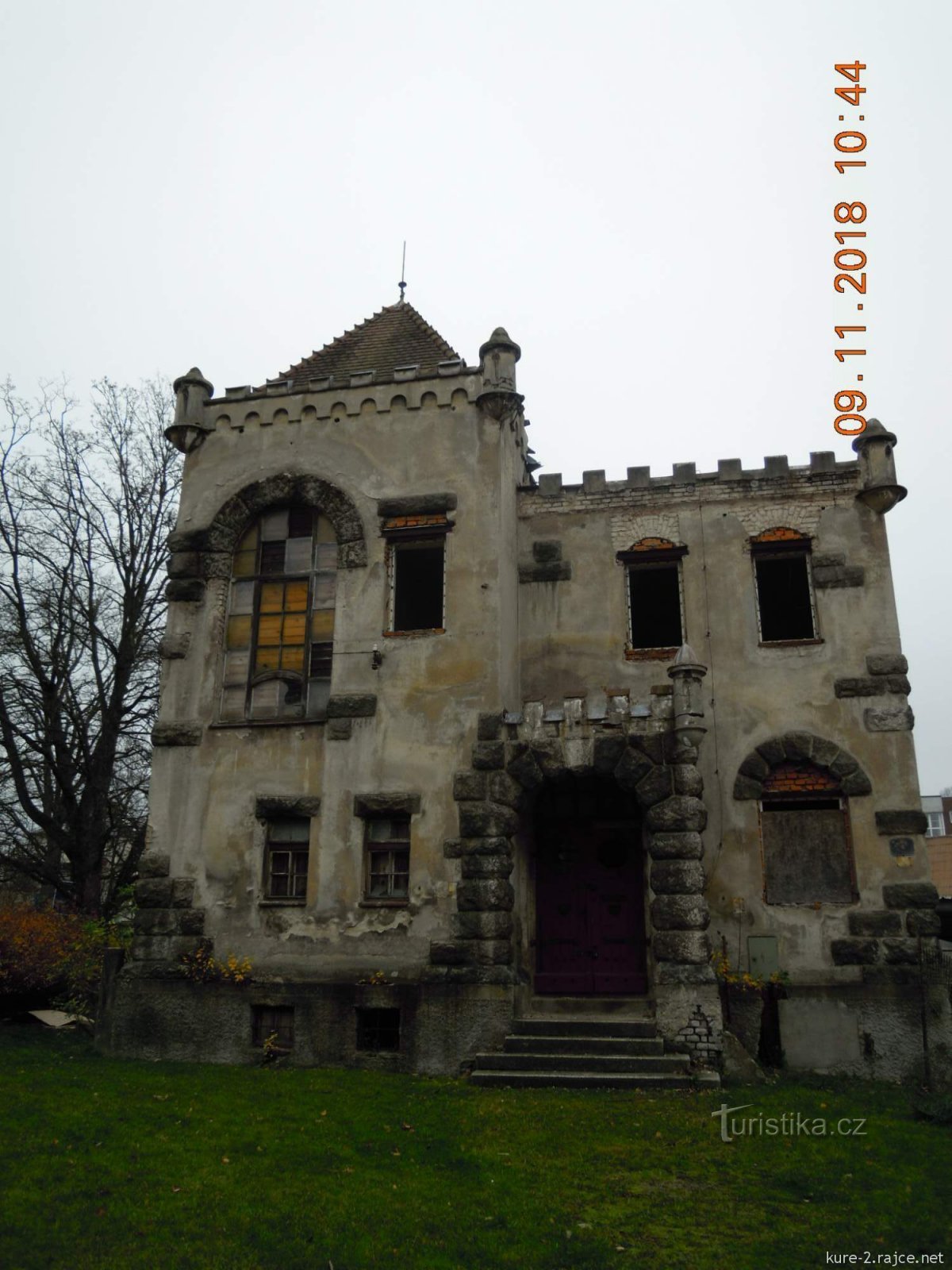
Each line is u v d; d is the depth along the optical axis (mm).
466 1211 8852
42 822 24094
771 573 19219
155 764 17625
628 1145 10836
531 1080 13766
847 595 17781
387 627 17625
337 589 17922
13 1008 20203
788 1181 9805
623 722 16047
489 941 15547
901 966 15906
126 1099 12547
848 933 16219
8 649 24578
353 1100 12742
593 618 18703
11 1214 8469
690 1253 8102
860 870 16453
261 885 16766
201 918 16688
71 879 24500
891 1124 12031
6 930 19531
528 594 19047
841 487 18297
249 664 18109
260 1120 11641
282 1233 8281
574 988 16953
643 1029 14750
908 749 16828
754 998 15977
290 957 16266
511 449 19219
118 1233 8195
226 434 19234
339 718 17188
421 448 18281
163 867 17062
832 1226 8680
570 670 18516
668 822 15422
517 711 18156
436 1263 7793
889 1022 15703
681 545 18641
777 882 16781
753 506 18594
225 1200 8961
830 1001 15953
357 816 16672
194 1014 16266
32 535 25297
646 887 17188
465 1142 10891
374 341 21094
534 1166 10102
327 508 18359
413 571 20031
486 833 16016
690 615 18266
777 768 17281
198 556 18594
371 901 16281
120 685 25422
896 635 17422
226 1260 7762
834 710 17250
